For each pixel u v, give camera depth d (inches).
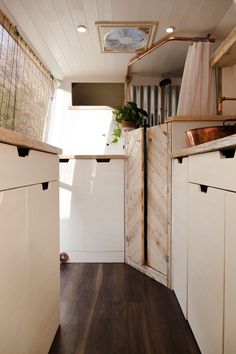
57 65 96.1
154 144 73.4
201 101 76.1
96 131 111.0
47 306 43.6
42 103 95.4
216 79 82.0
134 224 81.2
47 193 43.7
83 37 76.2
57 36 75.5
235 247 29.3
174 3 61.6
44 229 42.0
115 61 93.5
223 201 32.8
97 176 84.8
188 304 51.4
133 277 74.4
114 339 47.8
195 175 45.4
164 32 74.5
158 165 71.9
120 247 86.2
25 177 33.9
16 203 31.0
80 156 84.0
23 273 33.2
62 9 63.2
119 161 84.7
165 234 69.3
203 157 40.9
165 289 67.0
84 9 63.4
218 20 68.9
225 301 32.2
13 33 68.7
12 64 69.6
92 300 61.6
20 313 32.2
